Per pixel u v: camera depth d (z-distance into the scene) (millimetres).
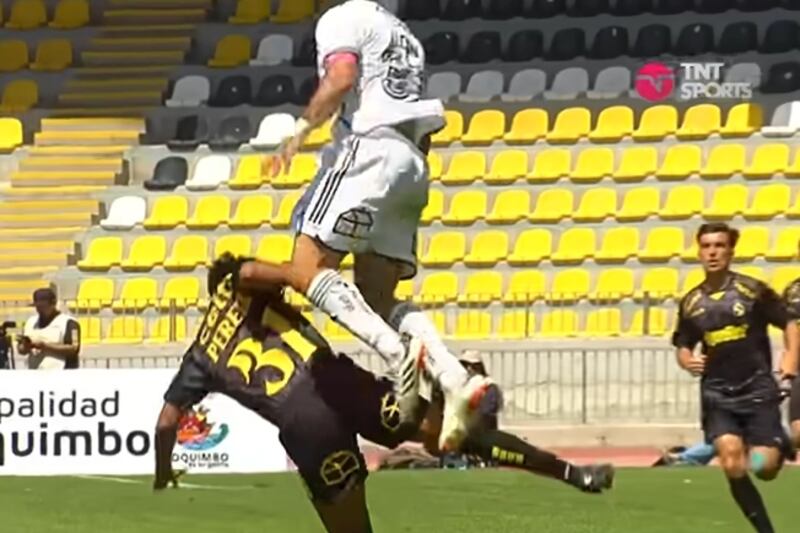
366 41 19719
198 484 44594
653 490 41906
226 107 82625
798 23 82125
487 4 85688
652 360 60938
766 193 74375
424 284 70875
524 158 78062
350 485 20625
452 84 82125
